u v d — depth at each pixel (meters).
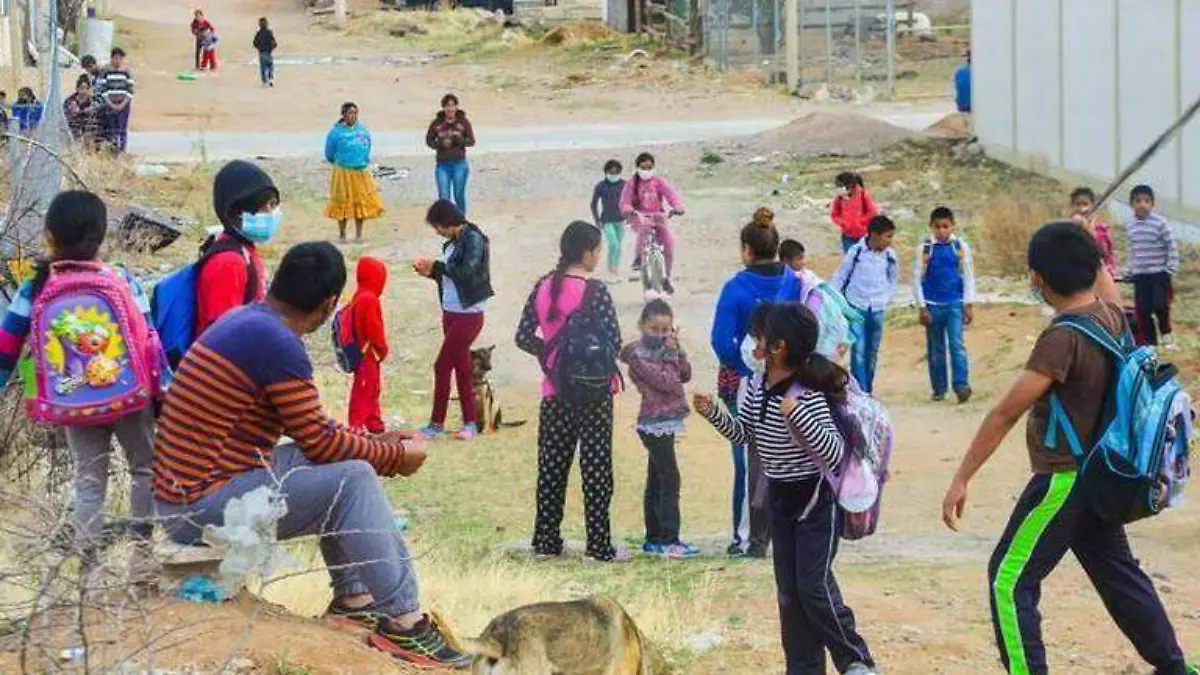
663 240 25.56
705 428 19.20
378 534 8.23
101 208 8.78
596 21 66.25
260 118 47.41
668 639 10.32
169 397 8.09
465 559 12.97
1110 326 8.23
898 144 37.50
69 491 9.88
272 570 8.54
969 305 20.02
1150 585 8.59
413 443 8.56
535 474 17.19
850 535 8.75
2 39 44.50
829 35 48.25
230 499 8.05
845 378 8.70
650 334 13.64
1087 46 31.08
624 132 43.53
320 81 55.28
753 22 52.66
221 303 9.15
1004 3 35.31
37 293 8.78
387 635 8.32
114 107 35.75
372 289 16.33
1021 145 34.75
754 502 12.62
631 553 13.77
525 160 37.78
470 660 8.30
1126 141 29.47
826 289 13.23
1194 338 21.48
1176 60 27.23
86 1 60.19
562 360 13.21
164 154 39.00
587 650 7.68
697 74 52.75
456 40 65.56
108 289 8.65
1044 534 8.29
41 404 8.55
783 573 8.83
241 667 7.56
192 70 58.47
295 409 8.06
